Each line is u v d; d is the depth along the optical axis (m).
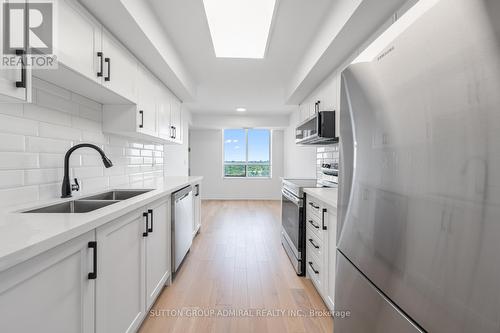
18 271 0.72
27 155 1.43
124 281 1.37
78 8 1.42
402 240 0.71
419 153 0.65
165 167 4.48
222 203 6.56
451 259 0.55
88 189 2.01
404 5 1.50
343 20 1.74
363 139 0.94
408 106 0.69
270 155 7.27
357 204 0.98
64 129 1.73
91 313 1.06
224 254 2.97
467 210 0.52
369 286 0.89
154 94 2.66
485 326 0.48
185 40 2.53
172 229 2.25
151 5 1.94
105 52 1.71
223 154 7.24
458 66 0.54
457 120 0.54
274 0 1.92
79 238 0.98
